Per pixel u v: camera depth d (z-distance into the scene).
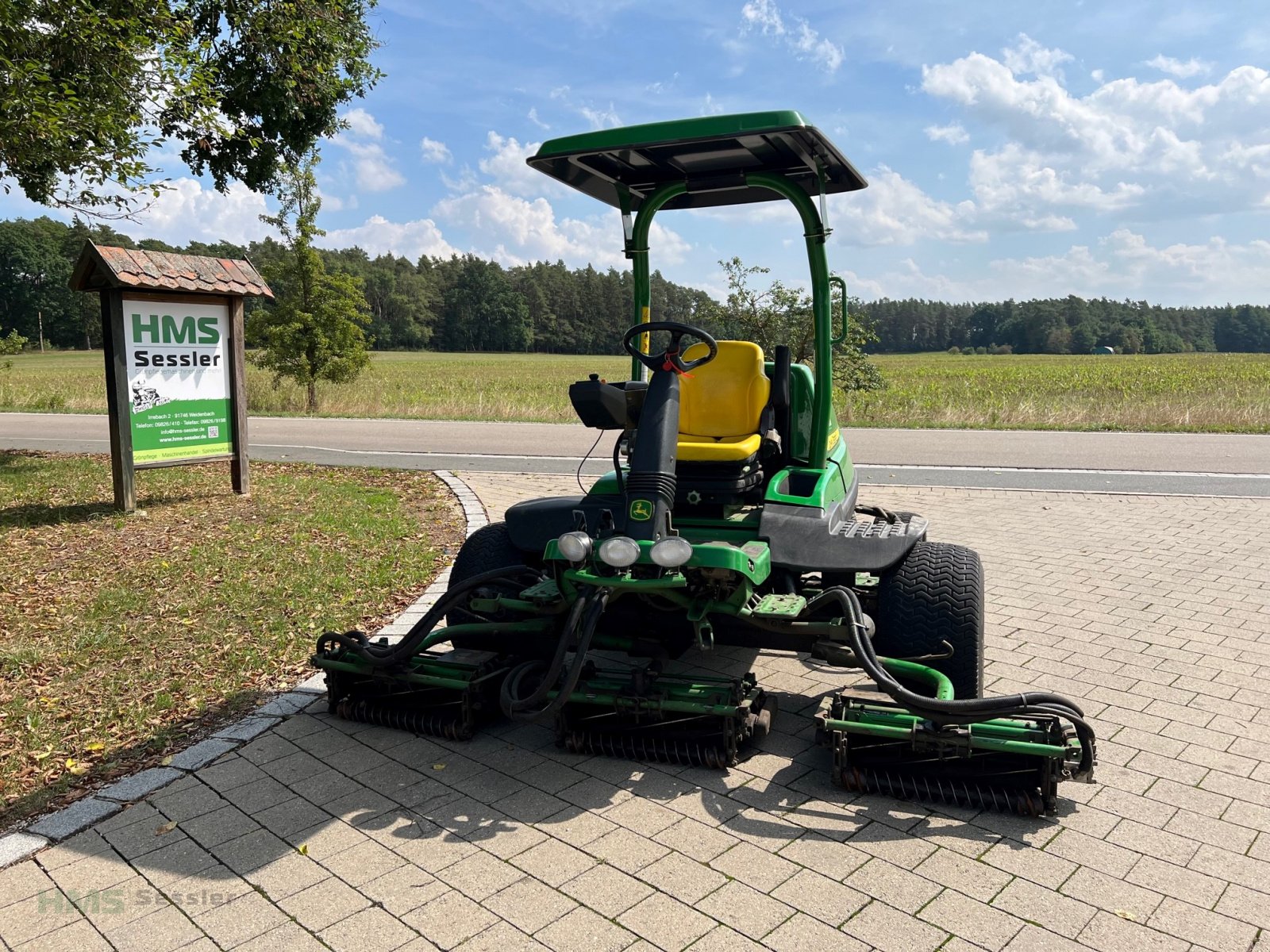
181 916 2.77
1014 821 3.27
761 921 2.70
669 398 3.86
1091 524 8.19
